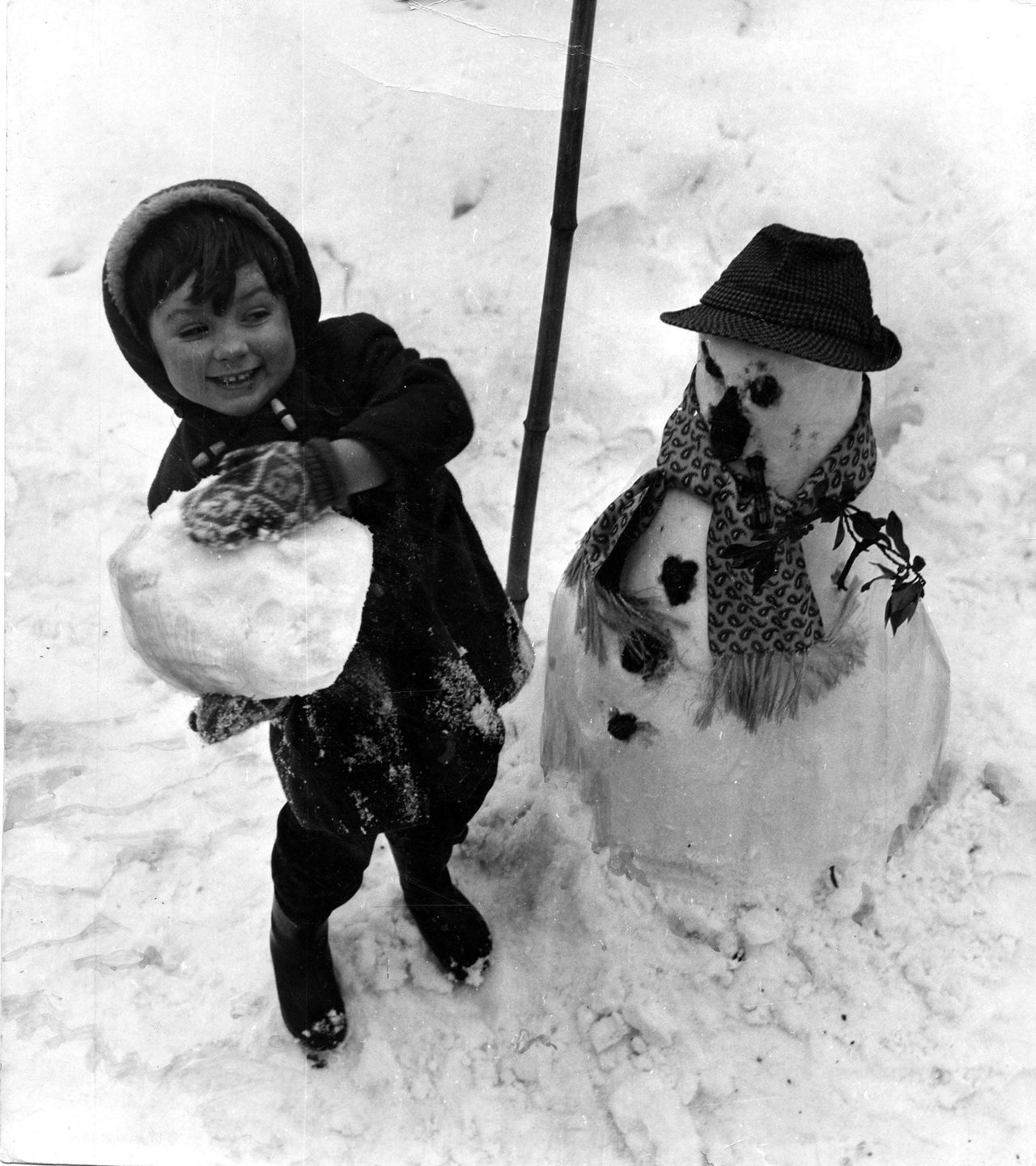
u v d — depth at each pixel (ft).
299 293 5.01
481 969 6.75
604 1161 6.33
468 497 8.63
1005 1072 6.46
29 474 9.00
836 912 6.77
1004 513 8.19
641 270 9.32
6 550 8.75
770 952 6.73
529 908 6.97
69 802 7.75
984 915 6.80
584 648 6.40
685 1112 6.42
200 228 4.69
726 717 6.05
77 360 9.30
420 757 5.49
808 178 9.28
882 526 5.60
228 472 4.76
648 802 6.50
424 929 6.64
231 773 7.82
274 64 9.48
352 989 6.73
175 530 4.66
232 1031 6.79
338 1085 6.56
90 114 9.55
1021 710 7.47
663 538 5.86
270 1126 6.49
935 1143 6.33
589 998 6.69
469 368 9.01
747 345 5.21
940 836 6.99
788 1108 6.42
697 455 5.63
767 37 9.78
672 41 9.70
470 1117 6.45
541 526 8.51
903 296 8.88
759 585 5.65
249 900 7.27
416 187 9.30
